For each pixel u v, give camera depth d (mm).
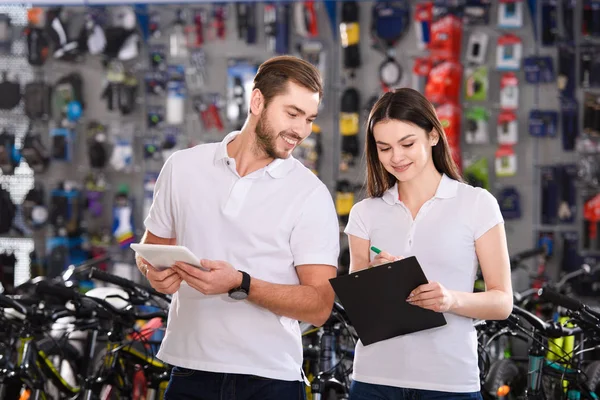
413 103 3164
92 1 9312
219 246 3002
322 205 3021
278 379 2969
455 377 3156
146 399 5000
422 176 3303
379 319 3031
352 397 3301
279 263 3010
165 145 9328
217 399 2959
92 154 9430
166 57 9477
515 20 8750
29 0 9477
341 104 8930
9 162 9570
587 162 8562
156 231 3174
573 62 8648
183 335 3016
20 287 6496
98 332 4922
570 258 8594
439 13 8711
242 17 9203
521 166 8914
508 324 4281
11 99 9547
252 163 3047
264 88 2916
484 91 8758
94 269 4598
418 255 3240
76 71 9695
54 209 9391
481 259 3215
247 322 2959
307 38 9258
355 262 3430
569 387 4547
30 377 4969
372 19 8945
